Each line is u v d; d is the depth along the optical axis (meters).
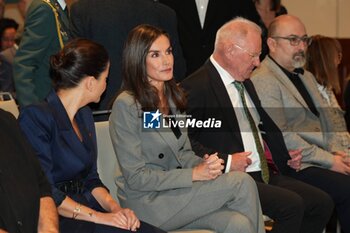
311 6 15.49
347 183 8.29
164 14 8.51
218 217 6.56
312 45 9.71
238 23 7.63
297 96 8.73
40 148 5.98
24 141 5.53
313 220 7.87
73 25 8.14
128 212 6.11
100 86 6.30
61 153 6.09
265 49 10.39
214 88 7.59
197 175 6.54
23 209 5.18
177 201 6.54
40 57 7.69
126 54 6.73
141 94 6.62
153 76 6.71
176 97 7.04
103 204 6.41
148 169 6.57
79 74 6.16
